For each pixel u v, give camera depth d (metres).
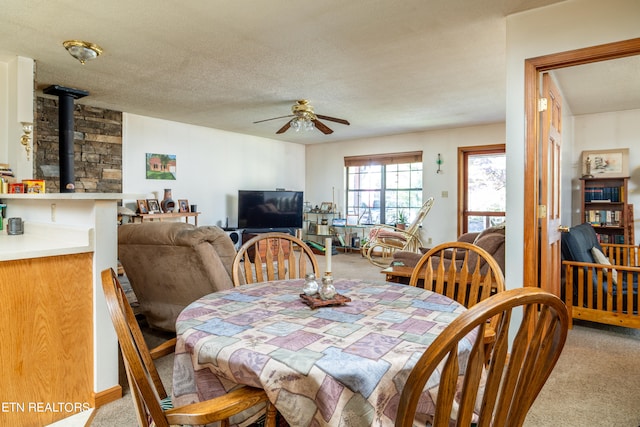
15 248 1.82
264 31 2.87
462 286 1.80
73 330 1.93
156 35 2.96
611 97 4.46
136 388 0.98
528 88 2.51
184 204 5.99
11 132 3.45
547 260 2.70
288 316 1.31
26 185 2.96
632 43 2.19
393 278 3.43
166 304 2.85
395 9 2.53
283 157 8.11
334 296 1.46
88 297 1.98
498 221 6.41
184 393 1.17
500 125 6.18
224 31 2.88
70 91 4.31
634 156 5.00
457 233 6.65
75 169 4.97
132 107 5.19
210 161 6.67
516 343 0.76
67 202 2.22
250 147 7.39
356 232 7.95
